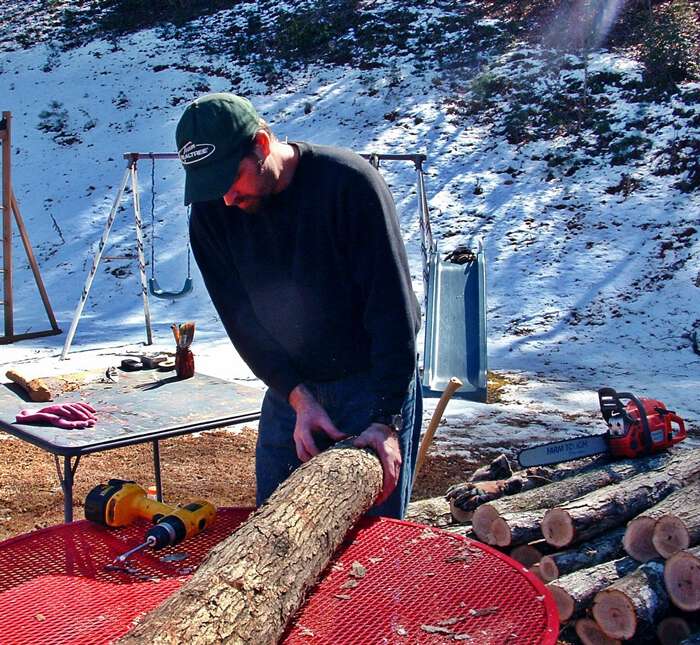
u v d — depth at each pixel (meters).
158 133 17.19
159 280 13.39
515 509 3.92
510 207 13.52
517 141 15.02
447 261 9.65
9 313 11.10
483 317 8.70
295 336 2.77
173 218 14.91
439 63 17.66
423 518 4.31
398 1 20.58
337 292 2.68
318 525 2.17
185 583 1.94
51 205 15.75
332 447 2.54
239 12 21.75
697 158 13.59
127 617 2.01
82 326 11.98
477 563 2.25
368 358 2.81
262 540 2.05
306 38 19.47
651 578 3.42
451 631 1.91
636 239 12.34
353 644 1.87
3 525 4.88
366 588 2.12
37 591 2.15
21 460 6.09
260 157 2.40
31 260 11.24
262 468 2.99
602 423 7.21
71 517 3.52
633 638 3.41
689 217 12.53
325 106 16.91
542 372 9.31
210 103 2.36
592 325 10.85
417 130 15.76
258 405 4.04
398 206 13.93
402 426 2.71
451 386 3.97
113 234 14.73
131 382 4.58
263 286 2.74
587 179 13.80
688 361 9.73
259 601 1.87
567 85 16.17
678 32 15.96
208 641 1.73
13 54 21.53
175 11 22.58
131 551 2.35
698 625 3.44
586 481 4.09
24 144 17.50
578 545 3.82
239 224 2.70
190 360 4.70
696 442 6.52
